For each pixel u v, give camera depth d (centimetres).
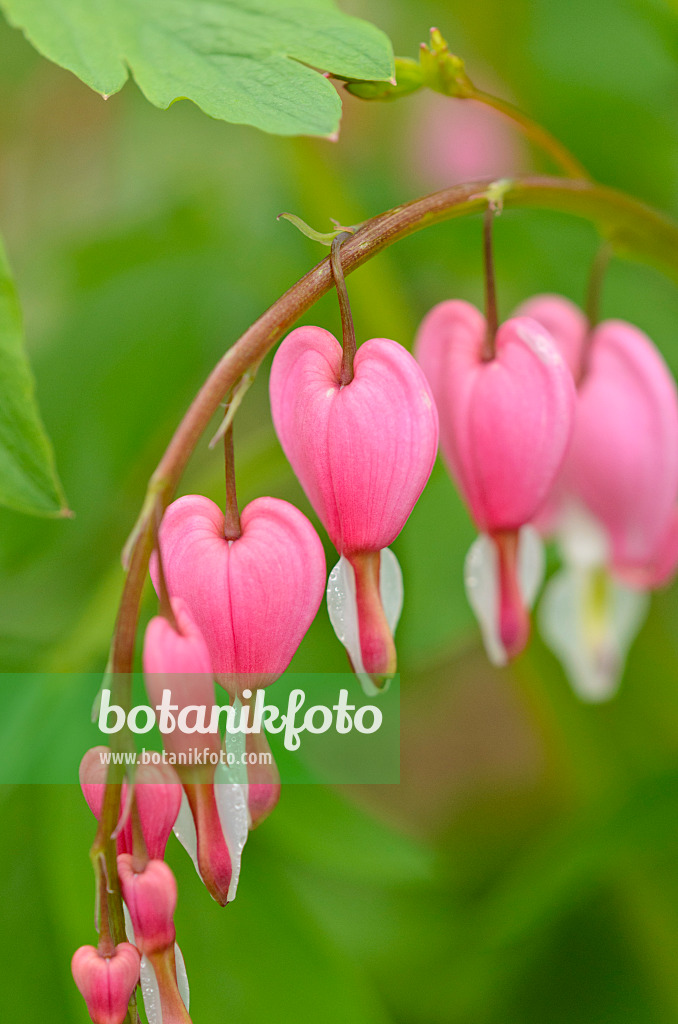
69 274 96
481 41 100
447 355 56
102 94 52
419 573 68
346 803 66
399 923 83
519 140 105
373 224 54
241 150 108
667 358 87
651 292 90
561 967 80
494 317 56
